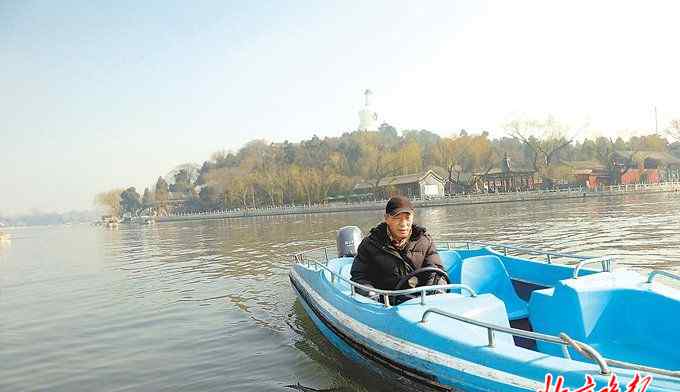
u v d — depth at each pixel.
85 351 7.01
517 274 5.71
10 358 6.96
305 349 6.05
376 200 74.69
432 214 39.34
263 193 100.38
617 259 10.65
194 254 20.11
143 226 83.31
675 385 2.48
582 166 74.62
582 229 18.25
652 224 18.20
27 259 25.44
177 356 6.38
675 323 3.45
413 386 3.73
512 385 2.92
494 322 3.82
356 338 4.48
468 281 5.05
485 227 22.44
